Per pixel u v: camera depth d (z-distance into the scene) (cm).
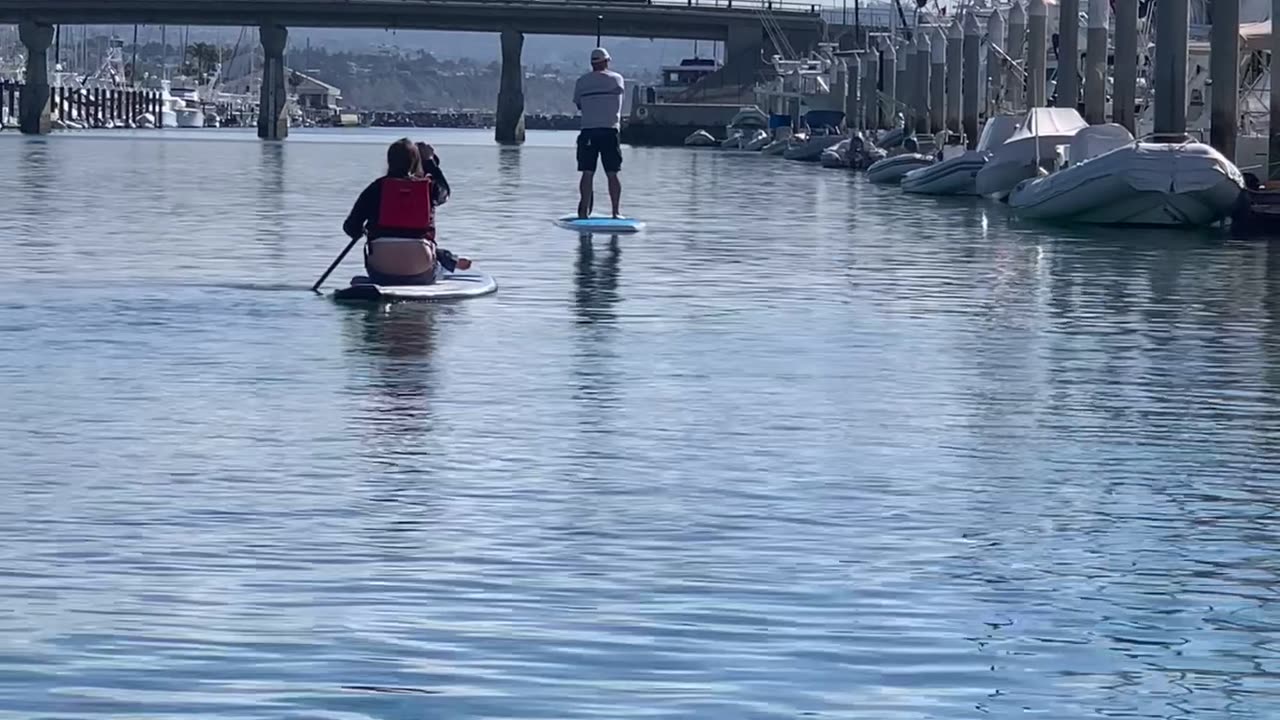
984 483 1302
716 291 2605
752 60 18588
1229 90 4756
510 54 17925
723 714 805
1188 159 4388
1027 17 6844
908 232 4178
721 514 1187
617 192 3806
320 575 1017
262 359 1834
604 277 2759
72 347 1903
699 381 1755
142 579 1002
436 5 17688
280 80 17838
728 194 6141
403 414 1538
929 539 1126
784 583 1017
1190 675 864
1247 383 1816
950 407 1638
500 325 2142
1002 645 908
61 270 2706
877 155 9506
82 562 1034
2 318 2134
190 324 2097
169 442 1397
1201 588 1020
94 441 1397
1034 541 1127
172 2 17688
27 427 1452
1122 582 1030
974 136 7925
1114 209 4506
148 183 5869
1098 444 1468
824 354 1969
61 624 917
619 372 1800
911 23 12394
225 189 5519
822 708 813
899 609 969
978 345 2077
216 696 818
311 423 1488
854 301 2531
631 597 984
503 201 5041
